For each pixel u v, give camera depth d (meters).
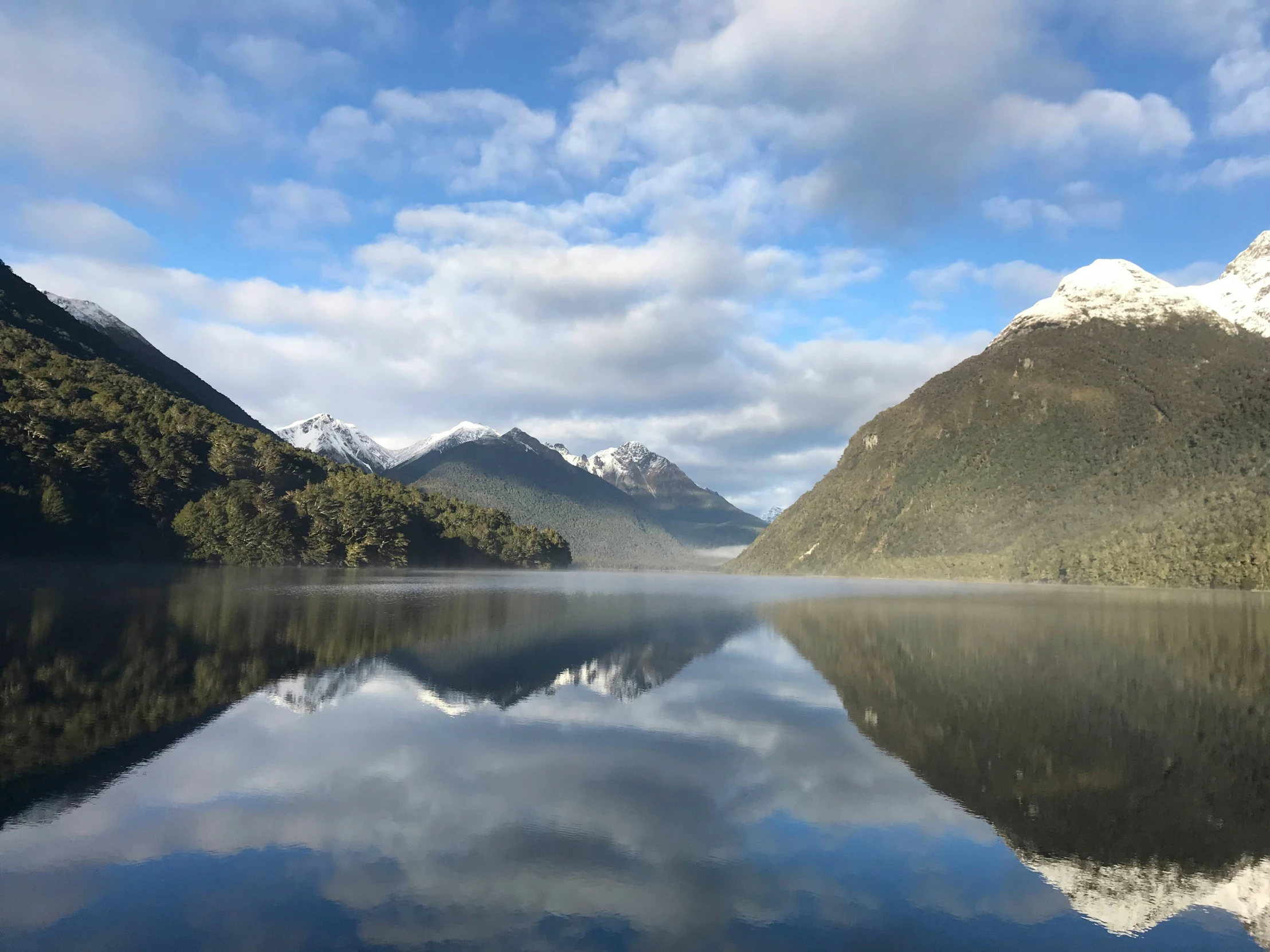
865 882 16.20
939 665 40.69
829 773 22.83
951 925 14.59
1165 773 23.17
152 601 60.59
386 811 19.14
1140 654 44.47
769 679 36.50
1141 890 16.14
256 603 63.97
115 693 29.17
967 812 20.03
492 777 21.80
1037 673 38.53
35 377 122.25
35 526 98.25
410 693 31.56
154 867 15.85
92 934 13.30
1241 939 14.20
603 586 130.50
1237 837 18.56
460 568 193.88
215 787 20.27
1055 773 23.06
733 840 18.05
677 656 43.25
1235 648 46.94
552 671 37.56
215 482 134.88
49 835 17.14
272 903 14.52
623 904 14.87
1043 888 16.08
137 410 133.00
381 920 14.03
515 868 16.31
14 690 28.80
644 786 21.38
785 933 14.09
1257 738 26.75
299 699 29.73
